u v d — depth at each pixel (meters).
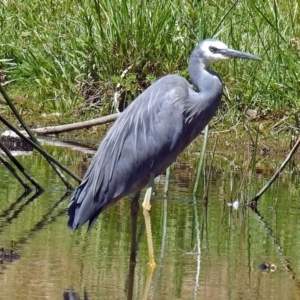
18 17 19.08
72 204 9.81
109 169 9.88
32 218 10.87
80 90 17.38
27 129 12.35
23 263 8.93
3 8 19.36
